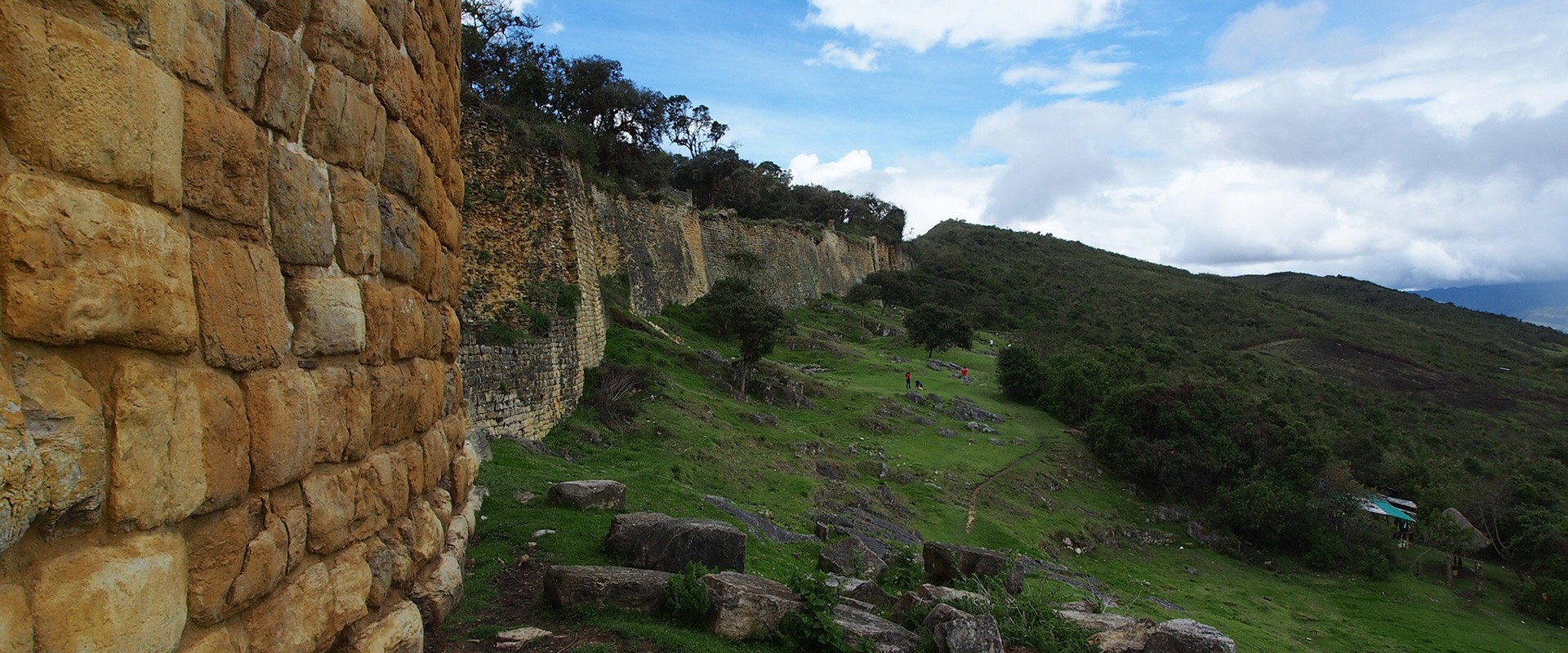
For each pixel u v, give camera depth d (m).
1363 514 35.09
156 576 2.69
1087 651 8.46
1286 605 27.72
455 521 7.03
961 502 28.45
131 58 2.61
